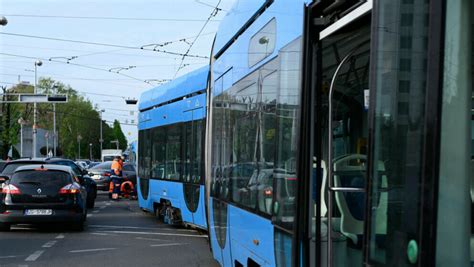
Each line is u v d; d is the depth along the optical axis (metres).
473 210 2.98
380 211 2.74
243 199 6.51
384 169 2.73
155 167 18.12
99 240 14.33
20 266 10.69
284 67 4.91
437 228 2.38
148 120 19.19
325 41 4.20
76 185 16.25
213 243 8.78
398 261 2.56
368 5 3.32
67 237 14.93
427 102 2.42
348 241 4.38
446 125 2.41
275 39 5.29
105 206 25.59
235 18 7.47
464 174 2.43
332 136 4.30
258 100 5.88
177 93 15.96
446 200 2.40
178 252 12.37
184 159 15.13
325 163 4.41
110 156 73.31
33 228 17.02
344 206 4.40
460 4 2.45
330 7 3.90
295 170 4.39
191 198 14.42
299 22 4.52
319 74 4.25
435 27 2.42
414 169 2.49
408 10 2.58
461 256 2.43
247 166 6.33
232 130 7.33
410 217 2.49
